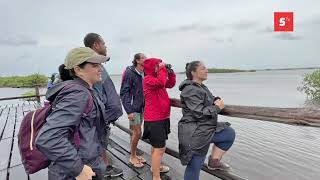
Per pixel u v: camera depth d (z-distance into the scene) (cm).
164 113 344
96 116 179
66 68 178
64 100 160
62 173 170
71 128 162
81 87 167
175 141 838
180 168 458
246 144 847
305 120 221
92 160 173
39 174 399
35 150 173
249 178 583
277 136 950
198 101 288
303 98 3036
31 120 176
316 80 2548
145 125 351
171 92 3148
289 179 581
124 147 526
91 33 314
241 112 273
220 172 320
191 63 304
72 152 154
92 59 172
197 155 293
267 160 695
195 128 291
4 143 572
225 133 313
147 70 347
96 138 181
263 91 4569
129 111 406
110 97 325
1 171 412
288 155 735
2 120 872
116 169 389
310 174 605
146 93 345
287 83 8031
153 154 351
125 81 403
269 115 246
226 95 3841
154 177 354
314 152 754
